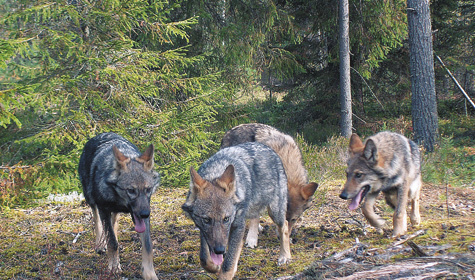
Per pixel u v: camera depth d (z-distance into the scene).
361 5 13.39
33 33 7.70
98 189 4.36
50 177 6.59
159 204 7.45
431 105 11.66
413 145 5.41
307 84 15.84
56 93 7.32
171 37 11.39
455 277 3.08
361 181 4.86
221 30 11.31
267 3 11.80
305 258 4.58
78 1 8.34
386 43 14.66
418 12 11.52
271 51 12.91
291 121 16.70
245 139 6.09
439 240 4.13
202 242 3.95
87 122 7.76
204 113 9.51
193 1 11.36
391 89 16.73
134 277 4.43
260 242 5.42
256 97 22.48
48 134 7.36
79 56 7.44
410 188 5.24
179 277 4.38
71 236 5.79
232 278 4.16
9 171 6.32
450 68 16.66
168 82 9.43
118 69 8.00
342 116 12.73
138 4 8.48
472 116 16.91
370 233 5.30
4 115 5.28
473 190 7.84
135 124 8.37
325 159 9.66
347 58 12.48
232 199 3.74
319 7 13.84
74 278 4.46
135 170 4.19
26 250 5.25
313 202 6.98
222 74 12.48
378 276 3.22
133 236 5.69
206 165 4.32
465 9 17.11
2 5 7.95
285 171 5.35
